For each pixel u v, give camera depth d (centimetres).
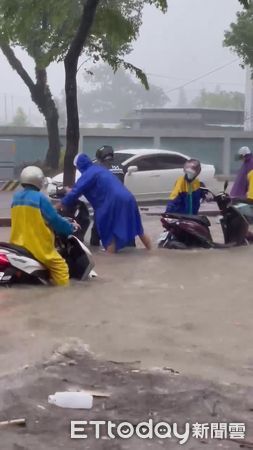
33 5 1530
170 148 3403
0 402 492
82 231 1158
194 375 554
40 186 892
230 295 849
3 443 437
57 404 489
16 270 869
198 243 1195
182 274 974
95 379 537
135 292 859
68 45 1673
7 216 1738
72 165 1605
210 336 673
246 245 1230
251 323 722
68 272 899
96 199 1131
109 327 699
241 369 577
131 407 489
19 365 574
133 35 1653
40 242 874
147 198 2031
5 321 717
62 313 752
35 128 3083
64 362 577
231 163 3556
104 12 1608
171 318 738
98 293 850
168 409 487
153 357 603
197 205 1242
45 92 2855
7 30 1586
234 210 1210
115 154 2059
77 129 1603
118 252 1140
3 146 2541
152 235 1449
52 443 439
